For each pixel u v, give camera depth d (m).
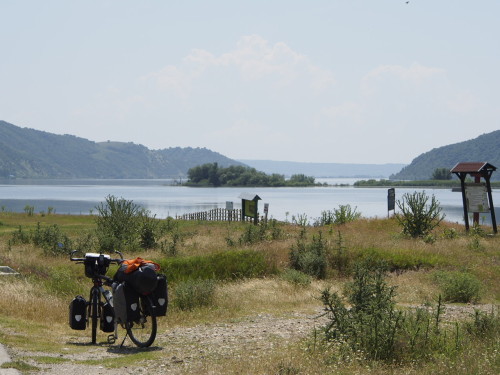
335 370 7.09
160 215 83.56
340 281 19.03
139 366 7.69
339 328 8.70
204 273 19.05
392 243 24.59
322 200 151.62
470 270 19.53
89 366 7.54
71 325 9.36
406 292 16.09
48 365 7.41
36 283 15.91
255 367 7.28
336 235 28.30
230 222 46.62
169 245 26.42
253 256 19.98
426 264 20.20
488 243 26.17
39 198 170.88
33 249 26.42
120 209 29.81
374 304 8.76
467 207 31.22
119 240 28.19
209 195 196.50
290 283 17.25
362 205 119.44
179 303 13.84
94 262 9.55
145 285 8.70
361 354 7.61
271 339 9.87
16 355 7.77
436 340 8.45
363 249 21.36
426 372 6.98
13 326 10.44
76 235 34.56
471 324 9.67
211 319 12.45
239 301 14.46
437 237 28.59
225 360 7.89
